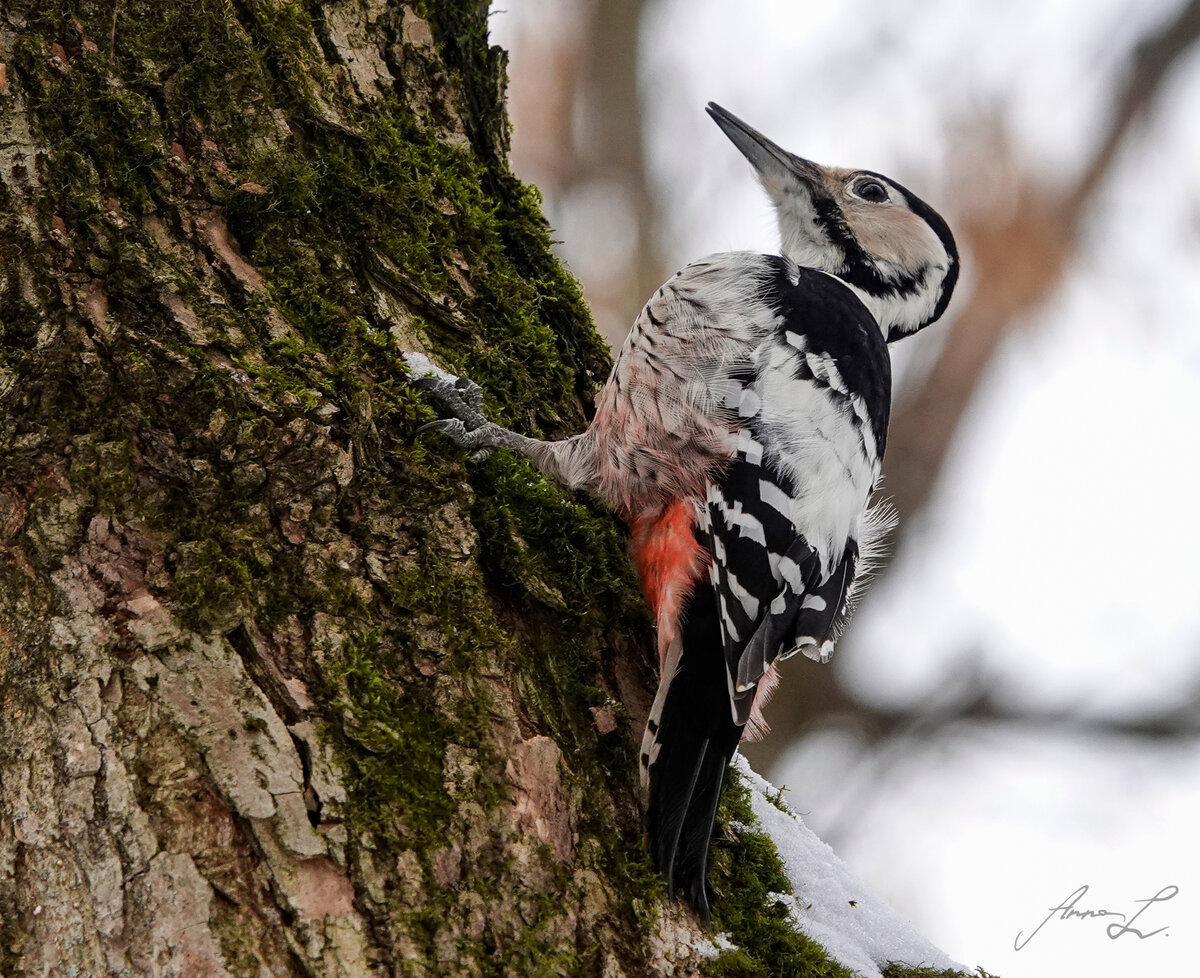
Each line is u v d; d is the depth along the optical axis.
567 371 8.58
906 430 17.41
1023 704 17.16
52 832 5.35
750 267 9.03
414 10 8.18
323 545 6.05
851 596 9.45
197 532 5.89
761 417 8.23
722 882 6.77
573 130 17.30
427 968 5.21
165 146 6.66
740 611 7.56
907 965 7.11
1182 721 16.77
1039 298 16.52
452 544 6.40
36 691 5.57
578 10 17.48
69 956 5.16
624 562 7.87
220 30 6.98
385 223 7.47
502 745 5.90
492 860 5.59
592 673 6.79
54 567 5.75
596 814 6.10
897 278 11.01
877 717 17.34
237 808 5.33
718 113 11.45
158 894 5.18
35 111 6.43
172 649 5.61
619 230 17.09
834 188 11.05
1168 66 16.06
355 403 6.41
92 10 6.70
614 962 5.65
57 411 6.02
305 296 6.80
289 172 6.99
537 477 7.30
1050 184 16.48
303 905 5.20
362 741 5.58
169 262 6.40
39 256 6.19
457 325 7.63
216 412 6.07
